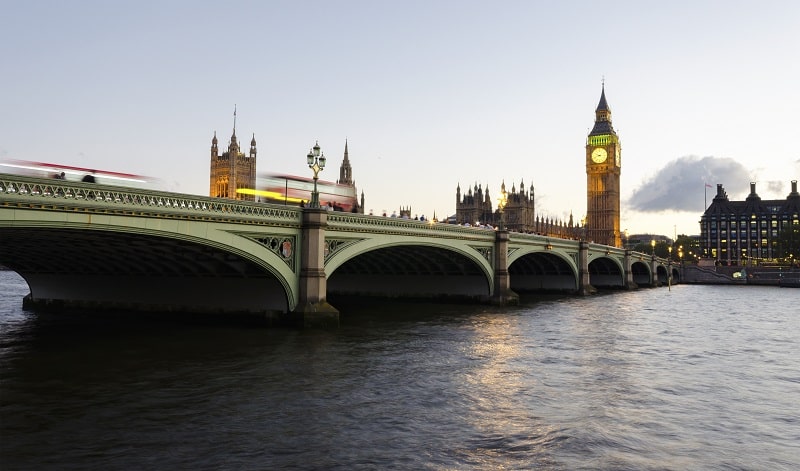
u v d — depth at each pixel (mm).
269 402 22875
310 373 28062
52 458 16656
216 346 34531
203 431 19281
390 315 54969
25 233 30156
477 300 67188
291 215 39656
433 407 22578
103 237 32062
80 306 52406
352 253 44375
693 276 178625
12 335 38594
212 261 41969
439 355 33438
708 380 27922
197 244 35000
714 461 17062
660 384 26938
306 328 40312
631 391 25516
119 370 28172
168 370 28250
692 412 22250
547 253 81875
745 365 31906
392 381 26750
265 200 53281
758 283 167000
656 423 20750
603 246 105000
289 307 40719
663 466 16641
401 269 70438
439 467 16422
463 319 52094
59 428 19359
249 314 42812
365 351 34156
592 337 42156
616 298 88562
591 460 17047
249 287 42875
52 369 28297
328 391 24750
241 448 17734
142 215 30141
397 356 32844
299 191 56719
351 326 45531
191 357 31406
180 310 46531
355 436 19016
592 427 20125
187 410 21656
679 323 53156
